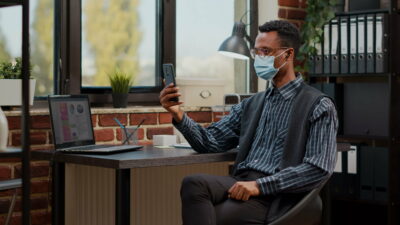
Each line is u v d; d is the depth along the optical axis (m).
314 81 4.61
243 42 3.78
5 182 2.98
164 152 3.01
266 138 2.90
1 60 3.41
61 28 3.66
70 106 3.13
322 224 3.24
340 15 4.39
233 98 4.14
